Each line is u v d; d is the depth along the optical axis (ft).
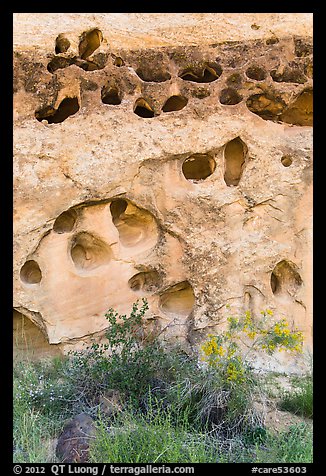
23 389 16.29
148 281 19.53
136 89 19.24
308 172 19.84
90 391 16.21
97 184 18.51
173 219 19.03
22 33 18.92
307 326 19.89
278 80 20.04
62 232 19.06
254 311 19.52
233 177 20.10
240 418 15.02
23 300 18.31
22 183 18.24
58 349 19.20
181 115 19.20
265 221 19.70
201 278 19.12
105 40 19.30
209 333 19.06
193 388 15.57
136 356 16.53
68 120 18.80
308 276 19.92
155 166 19.02
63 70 18.94
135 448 13.84
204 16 20.03
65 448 13.94
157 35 19.63
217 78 20.07
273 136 19.75
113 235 18.97
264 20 20.11
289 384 18.38
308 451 14.19
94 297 18.89
